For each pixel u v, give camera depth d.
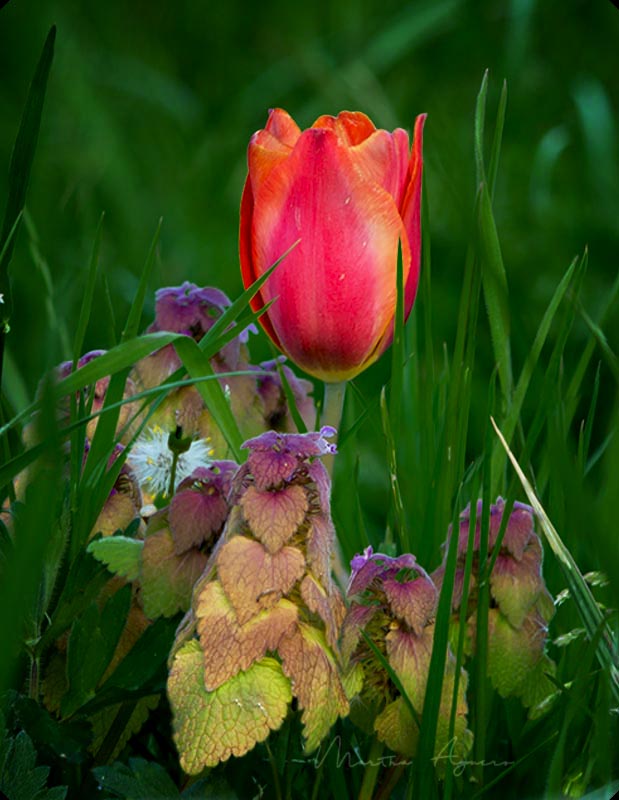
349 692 0.74
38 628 0.76
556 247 1.45
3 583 0.68
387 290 0.77
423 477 0.84
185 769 0.71
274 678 0.72
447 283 1.40
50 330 0.91
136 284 1.30
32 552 0.68
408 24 1.73
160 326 0.81
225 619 0.71
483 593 0.75
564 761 0.77
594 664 0.77
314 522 0.72
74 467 0.77
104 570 0.76
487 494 0.77
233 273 1.47
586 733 0.77
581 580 0.75
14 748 0.73
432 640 0.74
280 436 0.72
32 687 0.75
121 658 0.77
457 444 0.80
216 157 1.74
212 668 0.71
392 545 0.82
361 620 0.74
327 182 0.76
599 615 0.75
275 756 0.76
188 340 0.76
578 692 0.74
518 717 0.78
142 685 0.75
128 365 0.75
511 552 0.76
